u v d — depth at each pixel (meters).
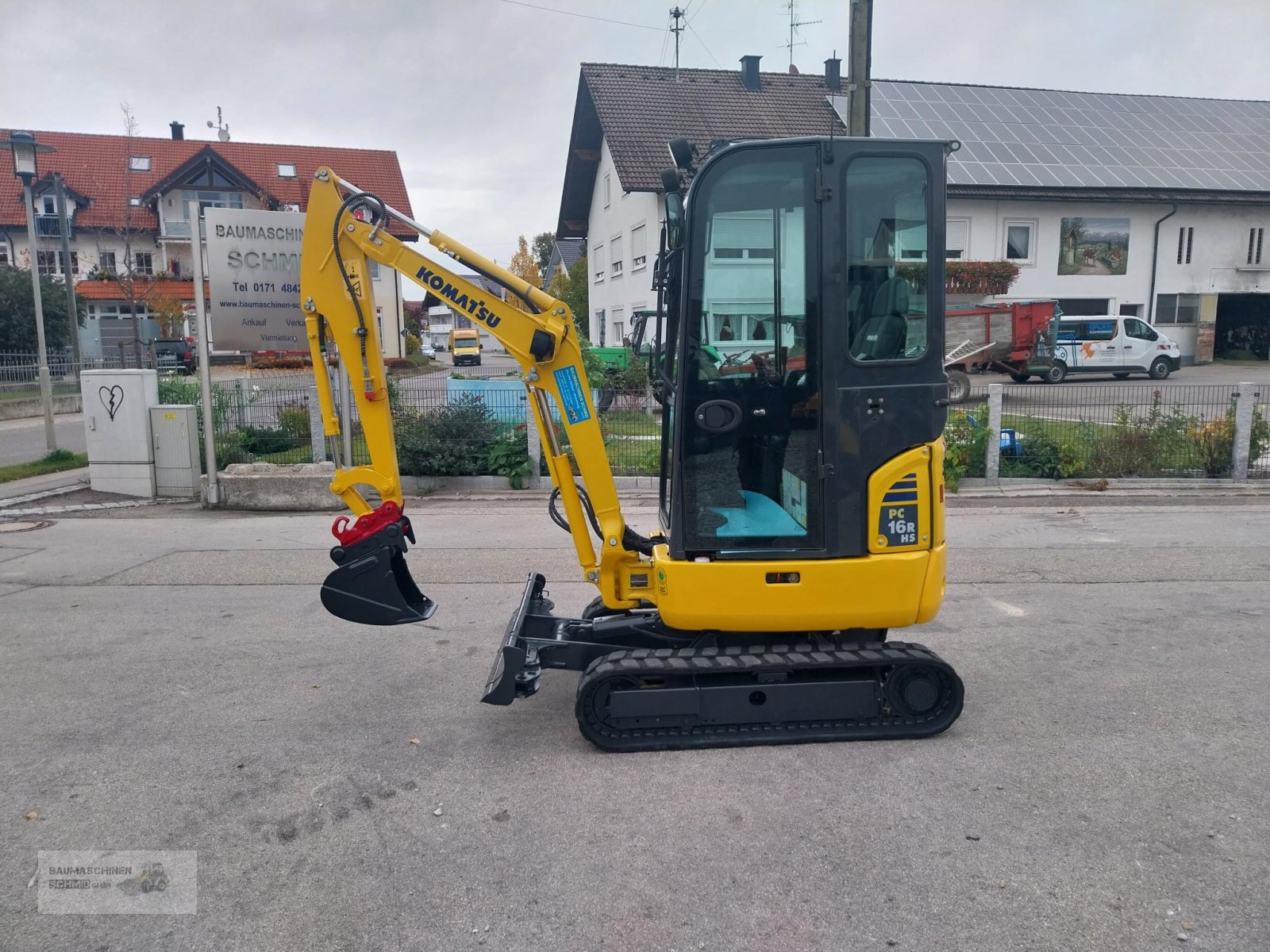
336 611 4.69
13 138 13.72
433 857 3.41
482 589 7.17
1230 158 32.25
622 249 28.31
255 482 10.57
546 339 4.47
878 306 4.12
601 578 4.66
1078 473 11.60
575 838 3.53
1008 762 4.13
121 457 11.11
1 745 4.40
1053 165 30.45
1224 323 34.38
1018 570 7.57
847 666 4.31
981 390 22.80
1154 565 7.69
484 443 11.79
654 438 11.35
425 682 5.22
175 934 2.98
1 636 6.06
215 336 10.38
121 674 5.37
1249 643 5.74
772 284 4.11
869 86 11.30
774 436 4.20
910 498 4.19
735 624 4.23
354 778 4.04
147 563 8.03
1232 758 4.15
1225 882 3.18
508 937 2.94
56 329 28.88
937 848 3.42
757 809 3.73
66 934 2.98
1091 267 30.61
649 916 3.04
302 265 4.71
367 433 4.75
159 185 40.09
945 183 4.09
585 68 27.86
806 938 2.92
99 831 3.61
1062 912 3.03
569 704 4.89
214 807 3.80
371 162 46.47
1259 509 10.12
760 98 28.02
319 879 3.27
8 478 12.46
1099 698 4.88
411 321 73.56
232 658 5.63
